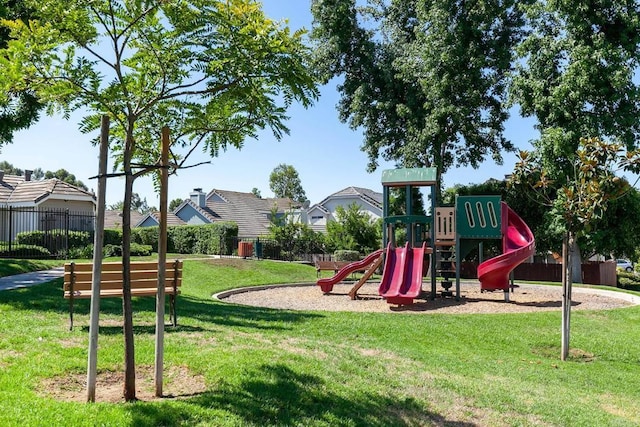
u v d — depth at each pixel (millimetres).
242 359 5965
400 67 27938
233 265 22875
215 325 8570
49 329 6996
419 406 5566
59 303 9219
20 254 21797
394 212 31578
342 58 30625
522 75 23766
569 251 9016
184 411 4379
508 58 26672
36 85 4574
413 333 9703
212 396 4812
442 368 7320
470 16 26156
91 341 4535
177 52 4742
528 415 5688
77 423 3896
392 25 30766
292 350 6910
